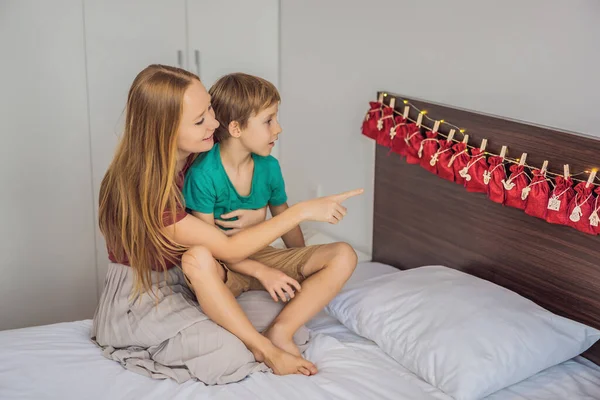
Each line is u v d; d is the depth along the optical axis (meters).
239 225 1.89
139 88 1.68
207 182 1.82
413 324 1.75
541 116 1.86
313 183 2.90
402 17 2.28
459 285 1.84
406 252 2.32
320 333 1.88
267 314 1.84
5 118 2.56
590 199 1.66
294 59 2.91
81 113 2.68
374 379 1.66
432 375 1.64
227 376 1.66
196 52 2.86
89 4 2.60
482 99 2.03
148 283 1.78
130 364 1.72
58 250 2.77
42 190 2.68
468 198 2.03
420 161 2.12
